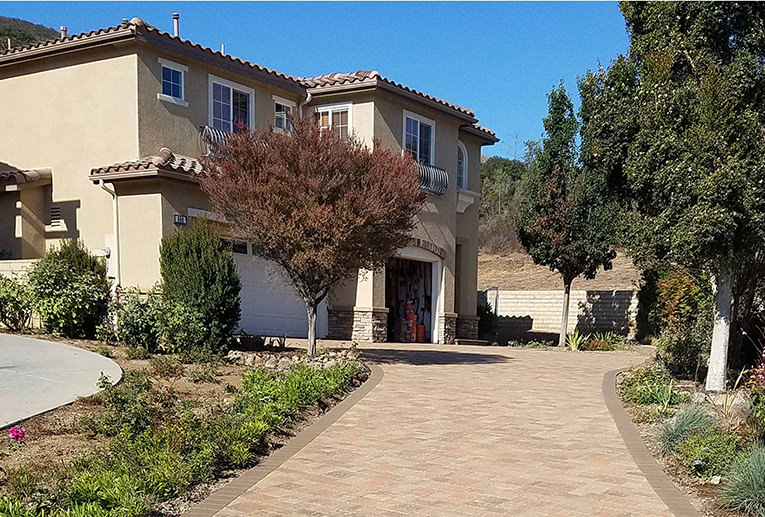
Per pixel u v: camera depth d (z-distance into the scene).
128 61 16.77
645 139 11.37
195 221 14.66
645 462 7.55
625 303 26.52
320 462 7.57
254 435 7.86
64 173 17.66
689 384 12.62
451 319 23.59
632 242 12.12
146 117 16.81
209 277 13.48
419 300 23.84
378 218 12.85
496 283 37.00
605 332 27.05
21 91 18.42
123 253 16.12
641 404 10.52
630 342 23.44
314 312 13.91
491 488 6.72
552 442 8.43
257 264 18.44
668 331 16.94
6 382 9.42
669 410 9.61
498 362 16.14
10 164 18.53
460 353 18.22
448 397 11.19
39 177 17.48
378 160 13.48
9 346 12.04
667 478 7.02
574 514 6.02
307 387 10.16
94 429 7.62
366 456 7.81
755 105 11.51
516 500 6.38
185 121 17.86
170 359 11.79
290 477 7.05
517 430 9.03
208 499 6.36
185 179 15.83
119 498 5.71
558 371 14.57
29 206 17.62
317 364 12.70
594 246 23.06
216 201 13.27
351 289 20.64
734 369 13.54
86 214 17.20
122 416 7.75
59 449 7.05
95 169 16.09
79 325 13.95
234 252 17.72
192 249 13.54
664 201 11.15
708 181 10.18
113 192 16.23
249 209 12.73
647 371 12.87
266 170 12.76
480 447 8.20
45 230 17.80
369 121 20.48
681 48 11.80
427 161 22.78
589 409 10.37
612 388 12.16
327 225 12.50
